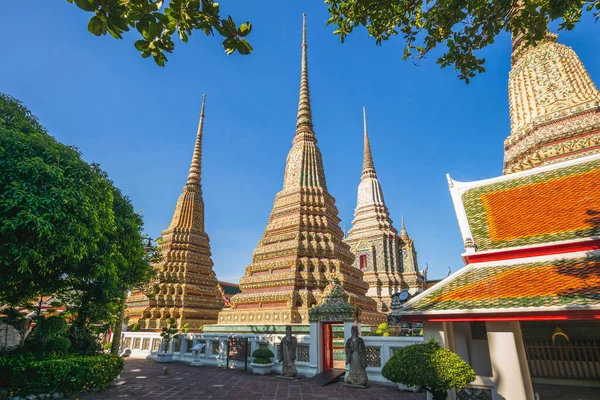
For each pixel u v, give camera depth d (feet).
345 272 82.53
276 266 80.94
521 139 67.56
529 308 27.04
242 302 80.07
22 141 33.47
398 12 26.81
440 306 31.53
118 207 50.93
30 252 30.40
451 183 50.49
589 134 57.98
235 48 16.99
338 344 73.20
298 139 104.37
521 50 77.56
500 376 29.37
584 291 26.86
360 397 40.50
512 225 40.22
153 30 15.29
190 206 120.67
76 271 41.11
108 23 14.89
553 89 67.97
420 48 28.99
